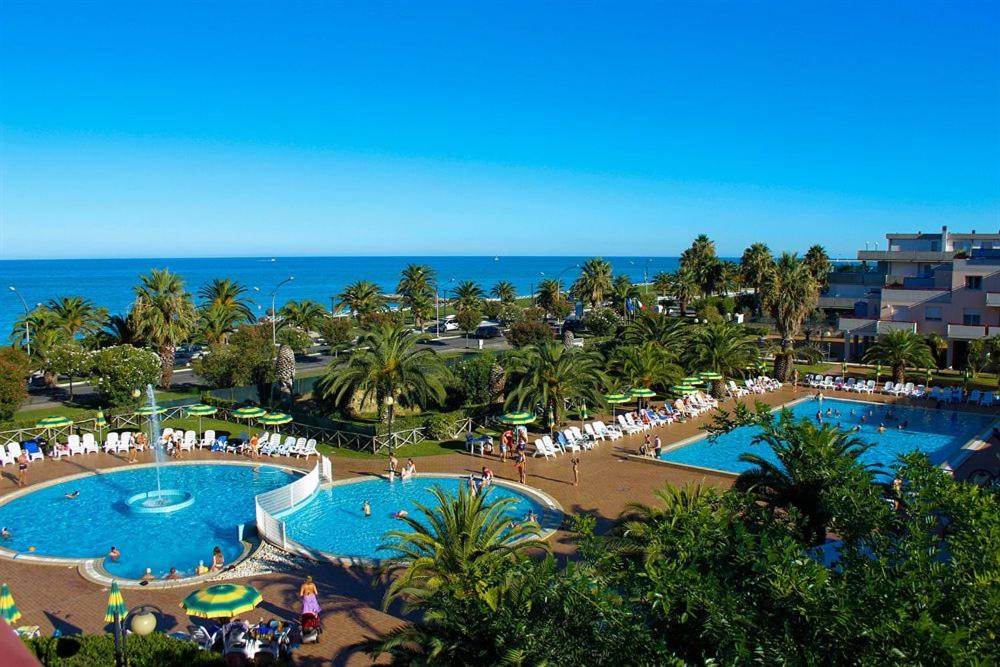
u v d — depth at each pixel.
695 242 114.50
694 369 54.78
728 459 38.81
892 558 10.37
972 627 8.59
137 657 16.34
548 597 11.49
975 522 10.11
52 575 23.86
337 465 36.81
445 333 102.50
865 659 8.23
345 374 40.72
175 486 33.97
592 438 41.53
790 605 9.27
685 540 11.71
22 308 166.75
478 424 43.75
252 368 52.38
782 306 63.22
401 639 14.52
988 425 44.91
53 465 37.22
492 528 20.33
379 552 25.83
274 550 25.81
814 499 16.53
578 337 91.81
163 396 53.12
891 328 63.47
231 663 17.81
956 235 89.62
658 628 10.17
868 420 47.66
